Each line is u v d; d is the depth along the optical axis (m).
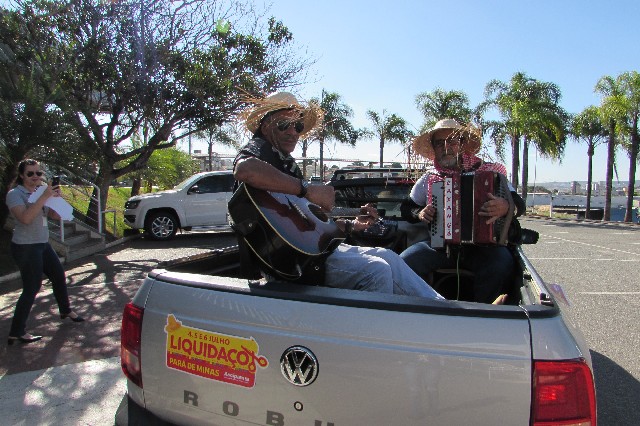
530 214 29.39
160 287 2.05
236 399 1.84
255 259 2.34
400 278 2.54
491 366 1.56
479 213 2.68
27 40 10.90
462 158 3.59
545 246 12.75
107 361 4.45
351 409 1.67
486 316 1.62
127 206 12.84
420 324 1.64
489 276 3.20
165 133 12.60
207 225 13.06
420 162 4.00
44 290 7.07
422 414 1.61
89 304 6.35
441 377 1.59
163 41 11.71
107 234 12.62
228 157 28.36
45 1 10.88
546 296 1.88
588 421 1.56
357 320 1.70
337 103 23.11
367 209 3.17
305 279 2.32
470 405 1.57
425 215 2.99
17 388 3.89
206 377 1.90
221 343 1.87
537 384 1.54
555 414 1.54
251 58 12.46
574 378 1.56
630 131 23.11
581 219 25.48
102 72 11.48
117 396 3.78
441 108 25.06
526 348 1.57
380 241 4.02
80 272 8.46
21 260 4.77
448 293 3.68
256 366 1.80
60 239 9.50
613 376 4.17
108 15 11.17
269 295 1.84
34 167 4.75
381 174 5.63
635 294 7.03
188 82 11.63
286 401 1.76
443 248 3.00
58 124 9.38
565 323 1.72
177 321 1.96
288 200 2.40
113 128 12.62
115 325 5.48
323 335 1.71
